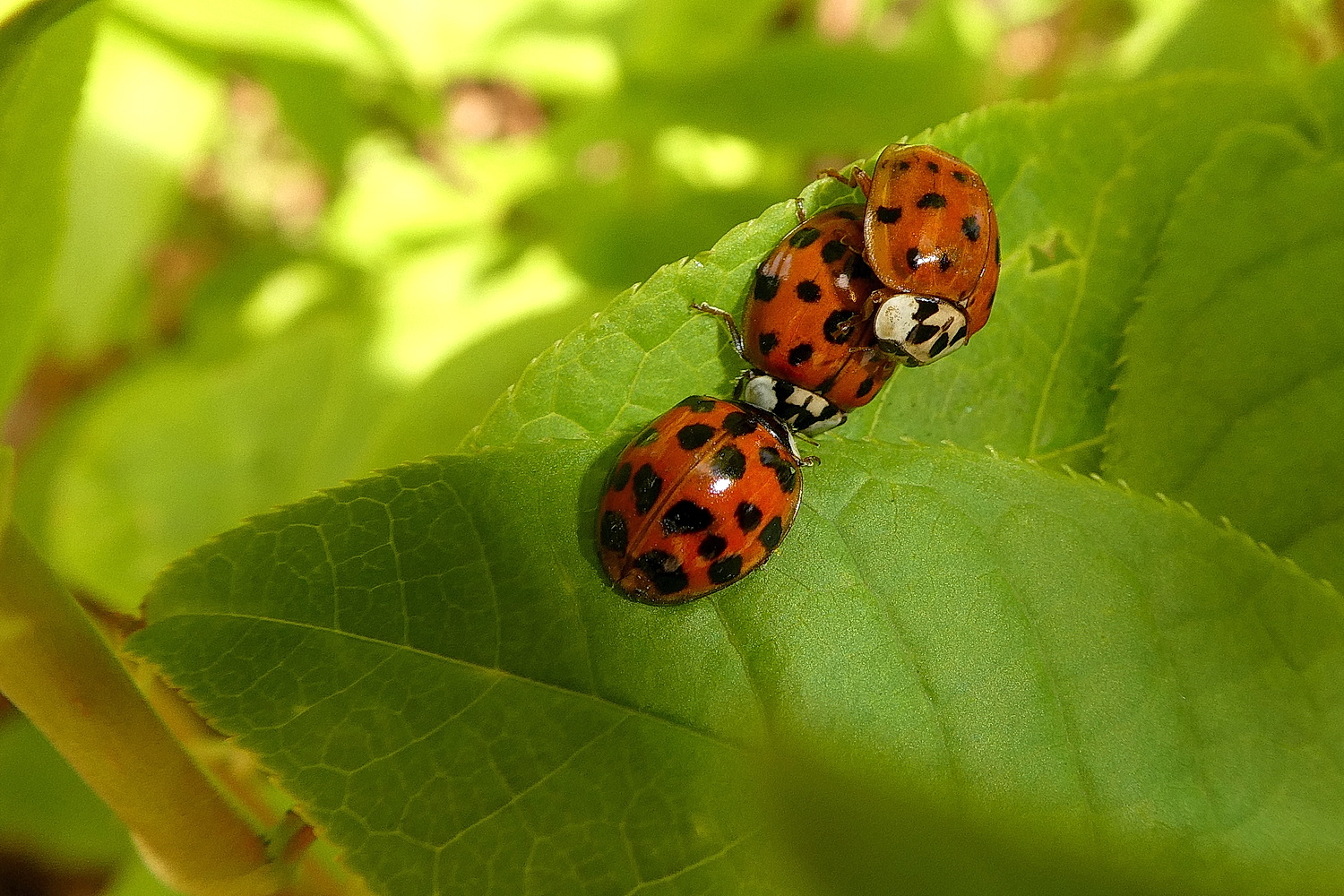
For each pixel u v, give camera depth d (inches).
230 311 5.5
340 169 5.6
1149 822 2.7
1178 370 3.0
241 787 3.0
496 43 4.9
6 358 2.7
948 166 3.0
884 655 2.8
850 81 4.6
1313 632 2.7
